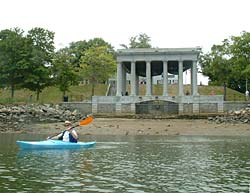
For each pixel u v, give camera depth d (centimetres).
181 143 3678
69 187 1667
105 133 4819
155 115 6875
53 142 3212
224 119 6153
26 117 6106
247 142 3778
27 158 2592
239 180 1838
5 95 10050
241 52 8319
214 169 2142
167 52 8075
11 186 1680
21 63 7875
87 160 2497
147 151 3009
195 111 7481
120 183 1759
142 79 12362
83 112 7525
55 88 10619
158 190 1622
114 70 10338
